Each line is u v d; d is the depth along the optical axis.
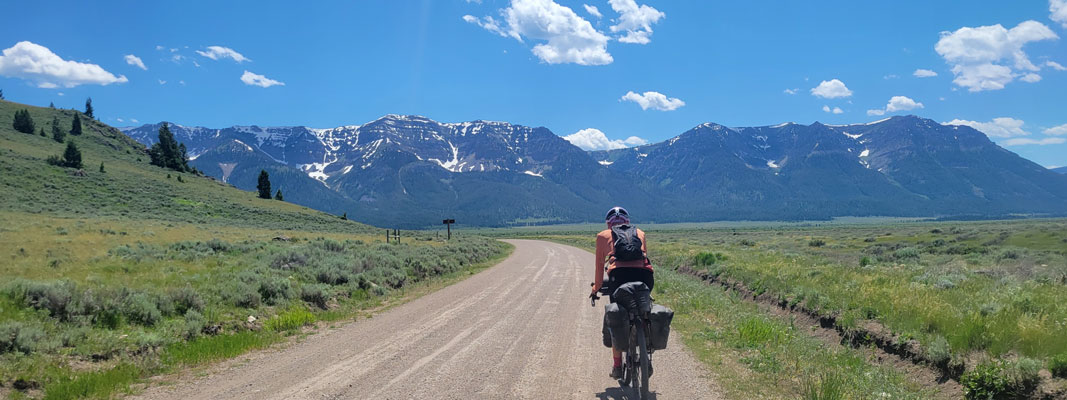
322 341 9.36
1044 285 12.73
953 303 10.25
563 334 9.92
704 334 9.88
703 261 24.73
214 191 120.12
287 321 10.77
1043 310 9.11
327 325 11.08
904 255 34.34
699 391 6.38
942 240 48.78
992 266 23.53
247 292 12.10
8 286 9.49
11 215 47.06
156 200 93.62
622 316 5.63
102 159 134.12
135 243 27.42
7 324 7.31
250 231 52.62
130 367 7.17
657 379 6.90
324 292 13.88
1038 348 6.88
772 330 9.72
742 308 13.38
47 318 8.59
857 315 10.27
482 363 7.68
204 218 81.25
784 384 6.70
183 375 7.06
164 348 8.38
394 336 9.74
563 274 23.42
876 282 13.59
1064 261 25.17
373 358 7.99
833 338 10.18
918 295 10.89
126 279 13.56
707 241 71.50
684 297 15.12
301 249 22.47
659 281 19.05
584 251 46.78
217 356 8.02
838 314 10.82
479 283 19.56
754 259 24.75
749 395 6.23
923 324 8.79
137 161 148.12
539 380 6.81
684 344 9.10
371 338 9.58
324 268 16.89
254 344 8.85
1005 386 6.28
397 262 21.72
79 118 164.38
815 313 11.64
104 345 7.97
